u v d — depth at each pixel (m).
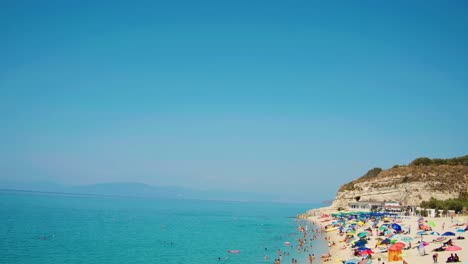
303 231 104.94
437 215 98.88
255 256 63.34
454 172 131.88
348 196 153.38
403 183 134.12
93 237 81.62
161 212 191.62
